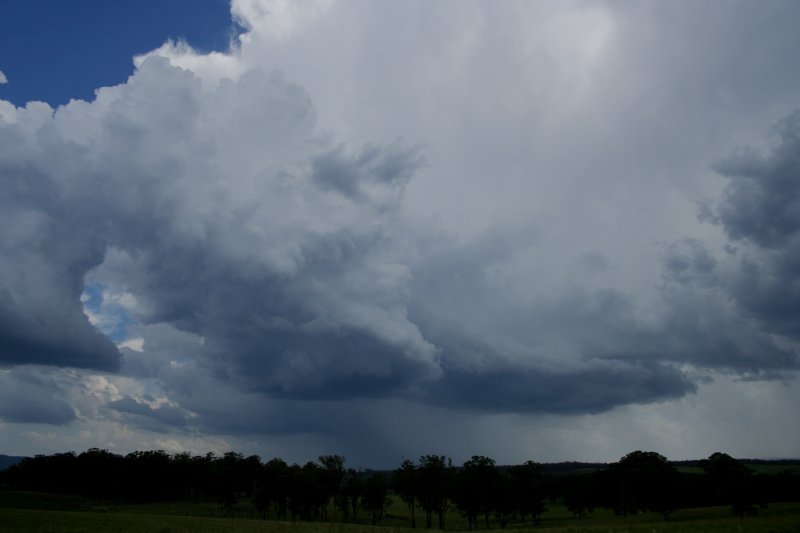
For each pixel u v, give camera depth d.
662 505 103.50
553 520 133.38
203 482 158.12
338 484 134.25
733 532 45.97
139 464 171.00
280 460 168.88
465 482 112.25
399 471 125.50
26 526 64.06
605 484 131.62
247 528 67.06
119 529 63.59
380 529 69.56
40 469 169.75
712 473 99.38
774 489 118.88
